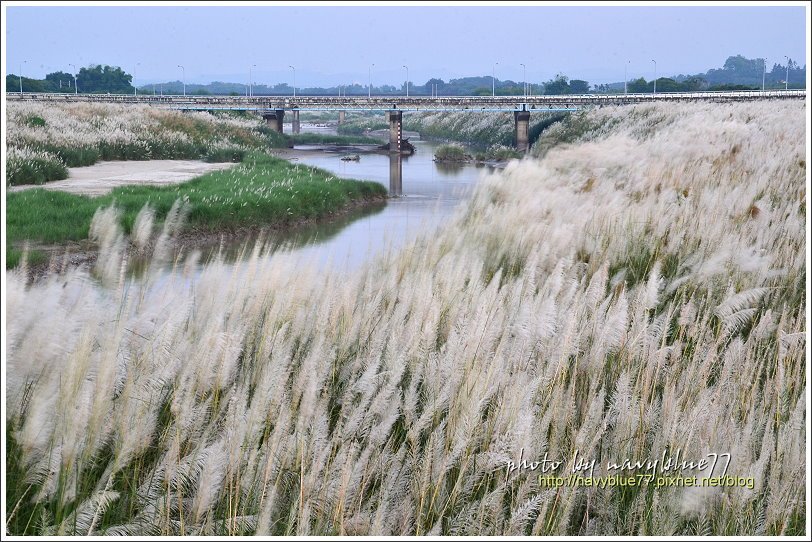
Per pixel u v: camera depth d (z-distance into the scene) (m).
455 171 45.47
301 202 23.52
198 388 4.26
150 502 3.83
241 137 58.69
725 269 6.83
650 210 9.33
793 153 14.23
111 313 4.84
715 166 13.86
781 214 9.40
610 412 4.34
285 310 5.26
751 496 3.81
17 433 3.71
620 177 13.54
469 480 3.88
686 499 3.77
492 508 3.69
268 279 5.43
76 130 42.59
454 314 5.62
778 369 5.01
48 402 3.69
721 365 5.38
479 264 7.00
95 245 15.55
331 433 4.46
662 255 7.84
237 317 5.23
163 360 4.41
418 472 3.91
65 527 3.52
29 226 16.19
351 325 5.24
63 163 33.16
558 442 4.12
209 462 3.58
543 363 4.94
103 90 129.00
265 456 3.87
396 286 6.54
